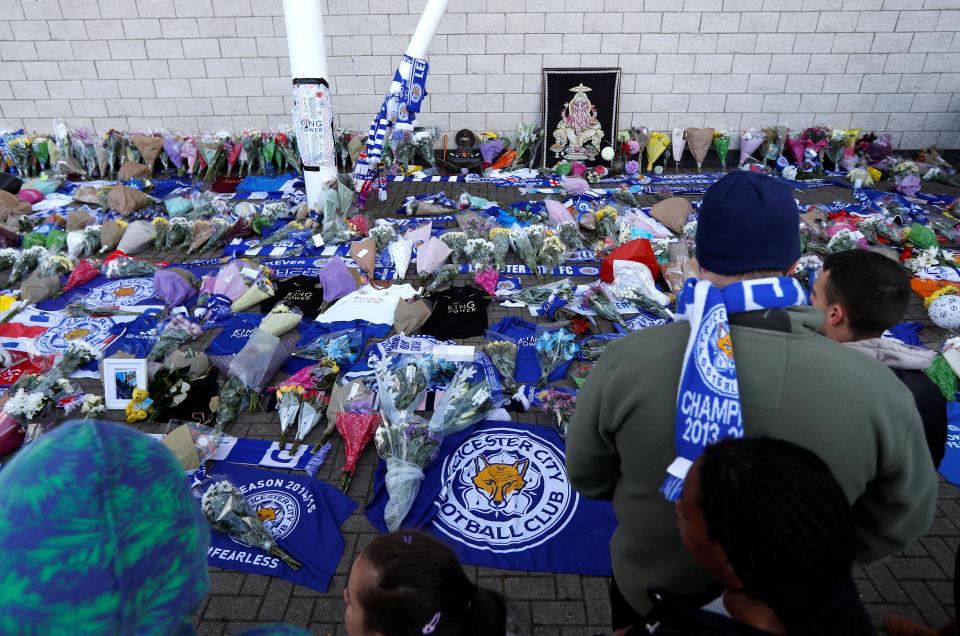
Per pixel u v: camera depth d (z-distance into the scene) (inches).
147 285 257.3
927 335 217.0
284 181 426.6
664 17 424.2
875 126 455.8
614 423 58.4
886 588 120.2
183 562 28.4
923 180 421.1
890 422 50.8
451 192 403.9
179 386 177.0
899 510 56.7
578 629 113.0
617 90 444.1
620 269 243.6
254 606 117.2
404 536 63.8
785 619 37.9
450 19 428.1
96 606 25.5
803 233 297.1
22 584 25.1
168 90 451.2
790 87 444.5
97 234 296.2
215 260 290.2
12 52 434.9
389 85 449.4
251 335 196.4
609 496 71.6
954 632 96.9
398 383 168.6
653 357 55.9
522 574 124.1
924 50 427.8
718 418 50.4
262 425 169.8
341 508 140.3
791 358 51.4
